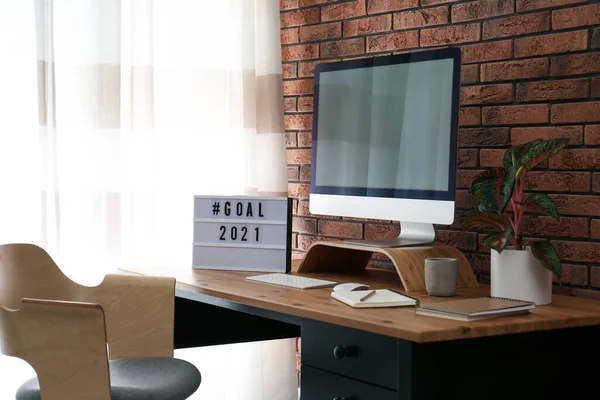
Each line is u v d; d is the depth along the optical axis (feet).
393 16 9.81
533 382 6.77
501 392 6.54
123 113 10.44
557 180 8.08
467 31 8.91
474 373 6.37
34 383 7.29
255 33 11.29
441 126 8.05
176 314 9.19
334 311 6.66
